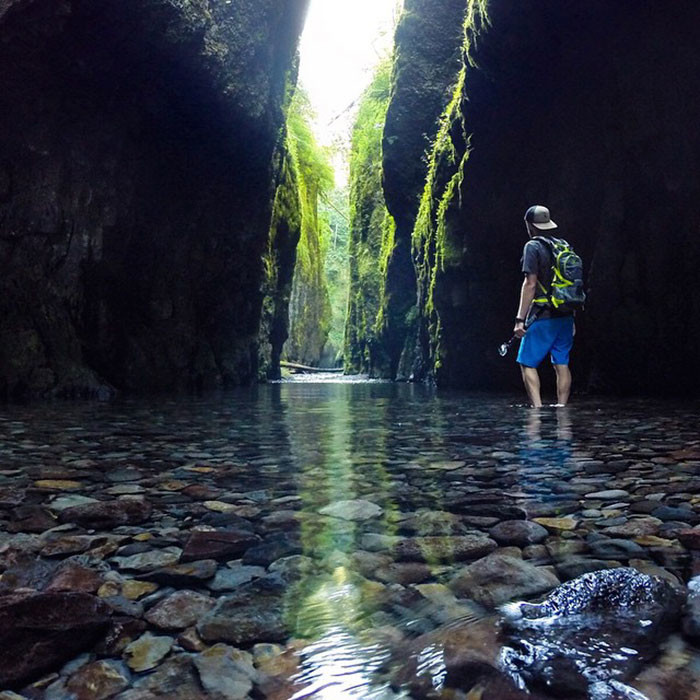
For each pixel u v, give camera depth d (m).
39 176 9.55
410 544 1.69
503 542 1.70
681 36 7.54
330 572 1.48
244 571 1.50
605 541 1.68
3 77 8.45
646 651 1.00
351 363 26.34
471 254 11.67
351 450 3.53
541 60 8.84
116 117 9.82
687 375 8.71
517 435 4.14
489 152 10.66
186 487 2.49
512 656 0.99
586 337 9.59
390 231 20.41
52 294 10.01
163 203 11.42
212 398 9.22
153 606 1.29
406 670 0.99
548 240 6.66
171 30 8.85
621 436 3.97
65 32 8.35
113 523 1.95
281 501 2.24
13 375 9.41
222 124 10.70
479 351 12.13
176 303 12.34
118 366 11.13
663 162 8.38
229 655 1.07
